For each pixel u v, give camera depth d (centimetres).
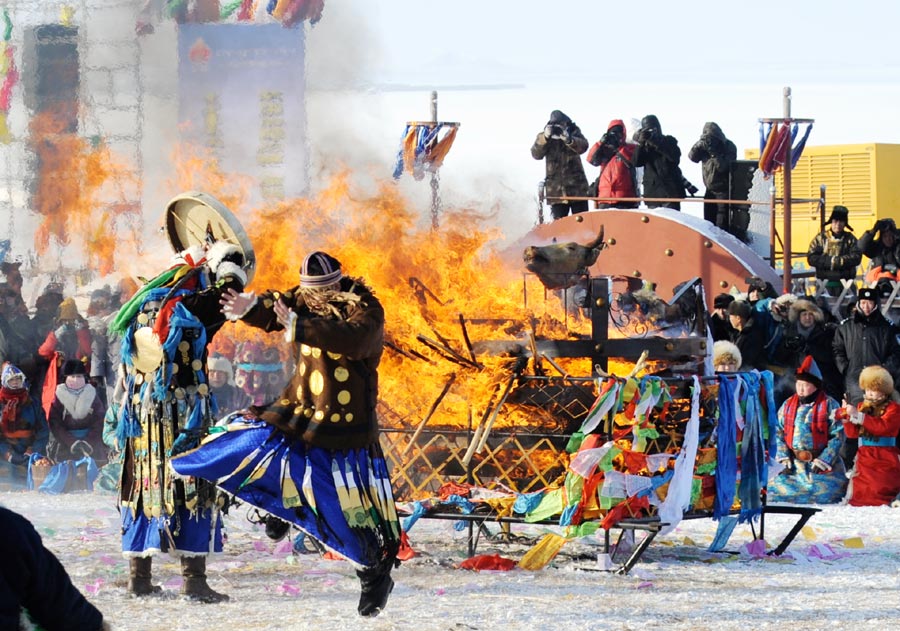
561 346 3328
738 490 3369
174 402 2728
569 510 3141
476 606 2688
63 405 4966
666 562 3306
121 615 2580
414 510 3238
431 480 3403
